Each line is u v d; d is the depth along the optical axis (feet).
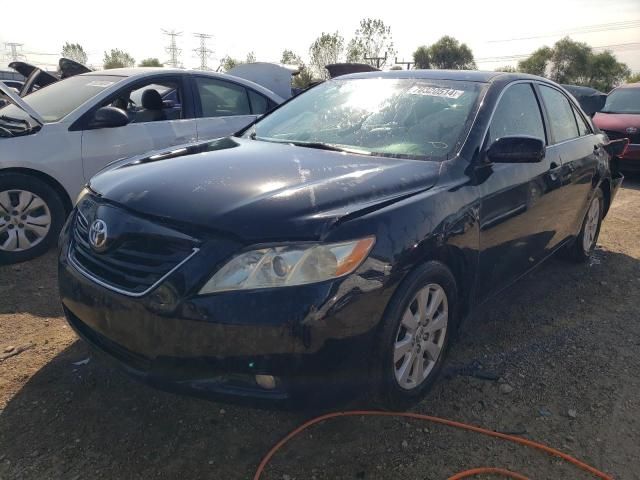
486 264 10.23
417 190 8.81
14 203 14.83
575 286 14.85
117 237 7.89
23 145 14.74
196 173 8.82
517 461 8.06
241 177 8.59
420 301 8.61
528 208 11.34
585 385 10.07
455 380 10.07
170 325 7.21
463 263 9.50
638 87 34.65
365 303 7.53
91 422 8.50
